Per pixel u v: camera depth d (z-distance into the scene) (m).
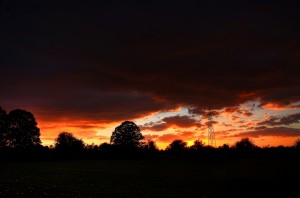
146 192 24.05
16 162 88.12
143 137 122.69
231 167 65.12
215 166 70.44
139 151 120.88
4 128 97.06
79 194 21.84
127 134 120.06
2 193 20.27
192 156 117.62
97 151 128.38
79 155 127.62
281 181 33.75
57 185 27.11
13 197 18.94
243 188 27.39
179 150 126.69
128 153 118.88
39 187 24.94
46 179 33.12
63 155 123.88
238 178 38.19
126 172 49.56
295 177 39.03
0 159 96.00
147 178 37.62
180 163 88.31
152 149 123.56
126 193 23.17
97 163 86.81
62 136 128.50
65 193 22.08
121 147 119.44
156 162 94.56
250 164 77.88
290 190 25.98
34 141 100.88
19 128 98.50
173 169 59.75
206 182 32.62
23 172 44.66
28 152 100.62
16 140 97.50
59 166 66.94
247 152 120.50
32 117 101.56
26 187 24.44
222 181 34.00
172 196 22.28
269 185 29.62
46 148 112.19
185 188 27.14
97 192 23.28
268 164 76.56
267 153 120.62
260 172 49.25
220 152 114.75
